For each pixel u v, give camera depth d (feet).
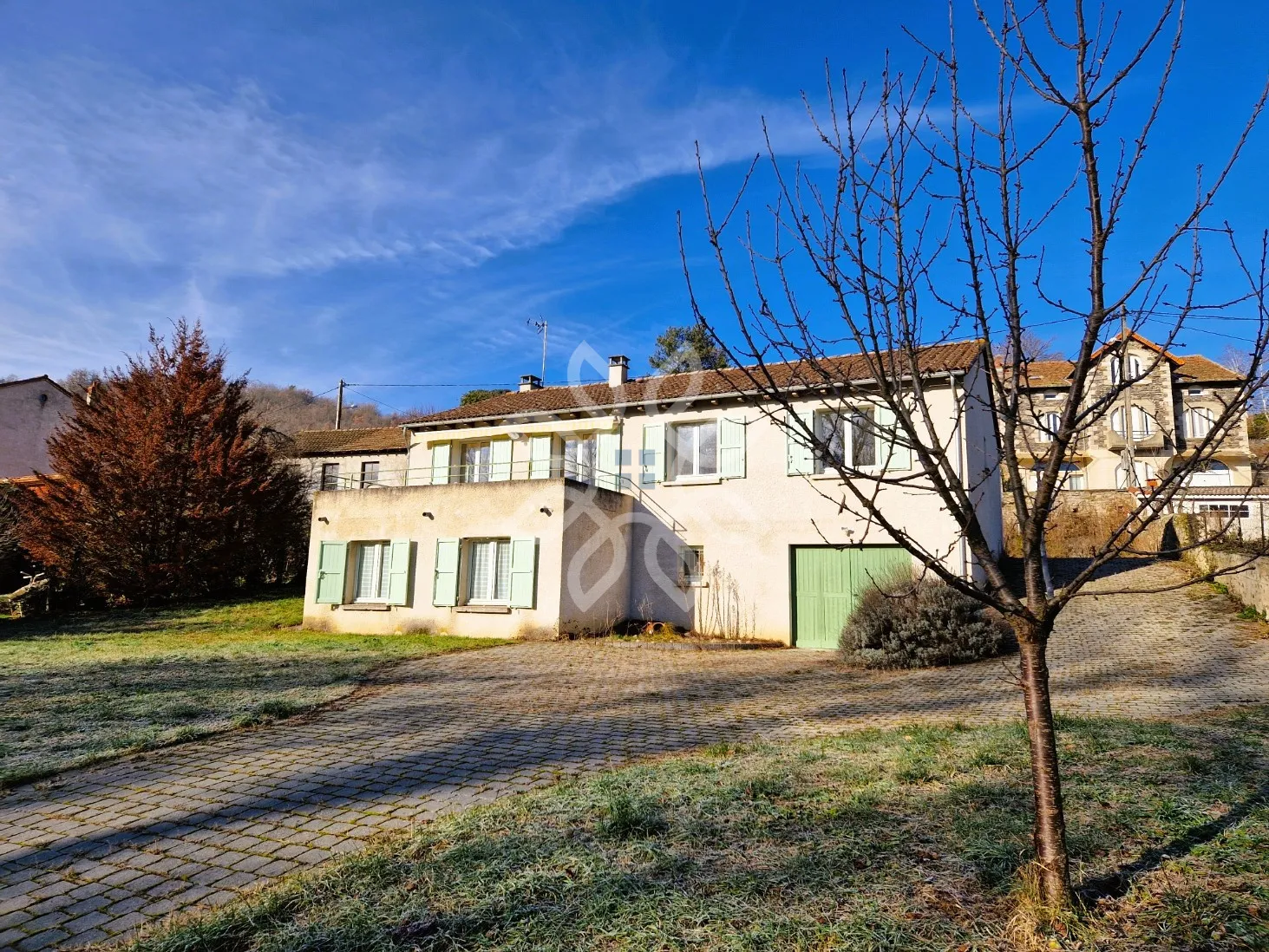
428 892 11.52
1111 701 26.35
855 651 40.22
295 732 24.97
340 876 12.34
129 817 16.67
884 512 48.73
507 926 10.35
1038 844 10.16
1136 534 9.35
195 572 75.00
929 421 10.20
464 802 17.22
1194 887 10.80
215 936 10.47
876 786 16.05
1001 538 62.90
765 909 10.53
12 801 17.89
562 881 11.69
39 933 11.43
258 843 14.99
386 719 27.17
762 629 52.24
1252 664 31.94
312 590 60.13
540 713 28.30
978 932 9.77
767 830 13.53
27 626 63.62
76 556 72.18
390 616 57.11
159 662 41.81
